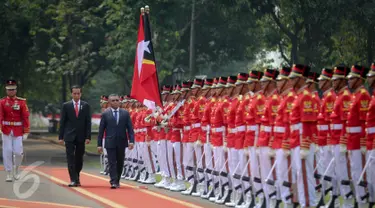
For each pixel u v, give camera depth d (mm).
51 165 29094
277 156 15602
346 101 16141
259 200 16938
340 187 16312
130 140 22406
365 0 34500
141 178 25750
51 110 87188
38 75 69500
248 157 17312
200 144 20188
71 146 22203
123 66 49625
